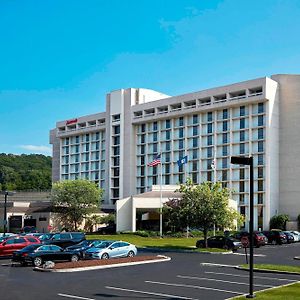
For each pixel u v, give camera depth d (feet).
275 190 276.82
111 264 99.66
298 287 65.57
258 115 280.10
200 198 147.54
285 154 279.08
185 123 312.91
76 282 75.31
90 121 372.17
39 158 583.99
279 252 141.08
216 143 296.51
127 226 254.27
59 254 106.01
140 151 335.88
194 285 71.61
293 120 278.67
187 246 160.15
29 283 74.43
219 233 219.82
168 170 318.45
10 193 180.65
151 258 111.65
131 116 337.52
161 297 61.21
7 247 121.70
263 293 60.49
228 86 290.76
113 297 61.21
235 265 100.17
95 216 269.64
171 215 151.53
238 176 283.79
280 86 284.61
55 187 267.59
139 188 332.39
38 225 261.44
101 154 362.53
